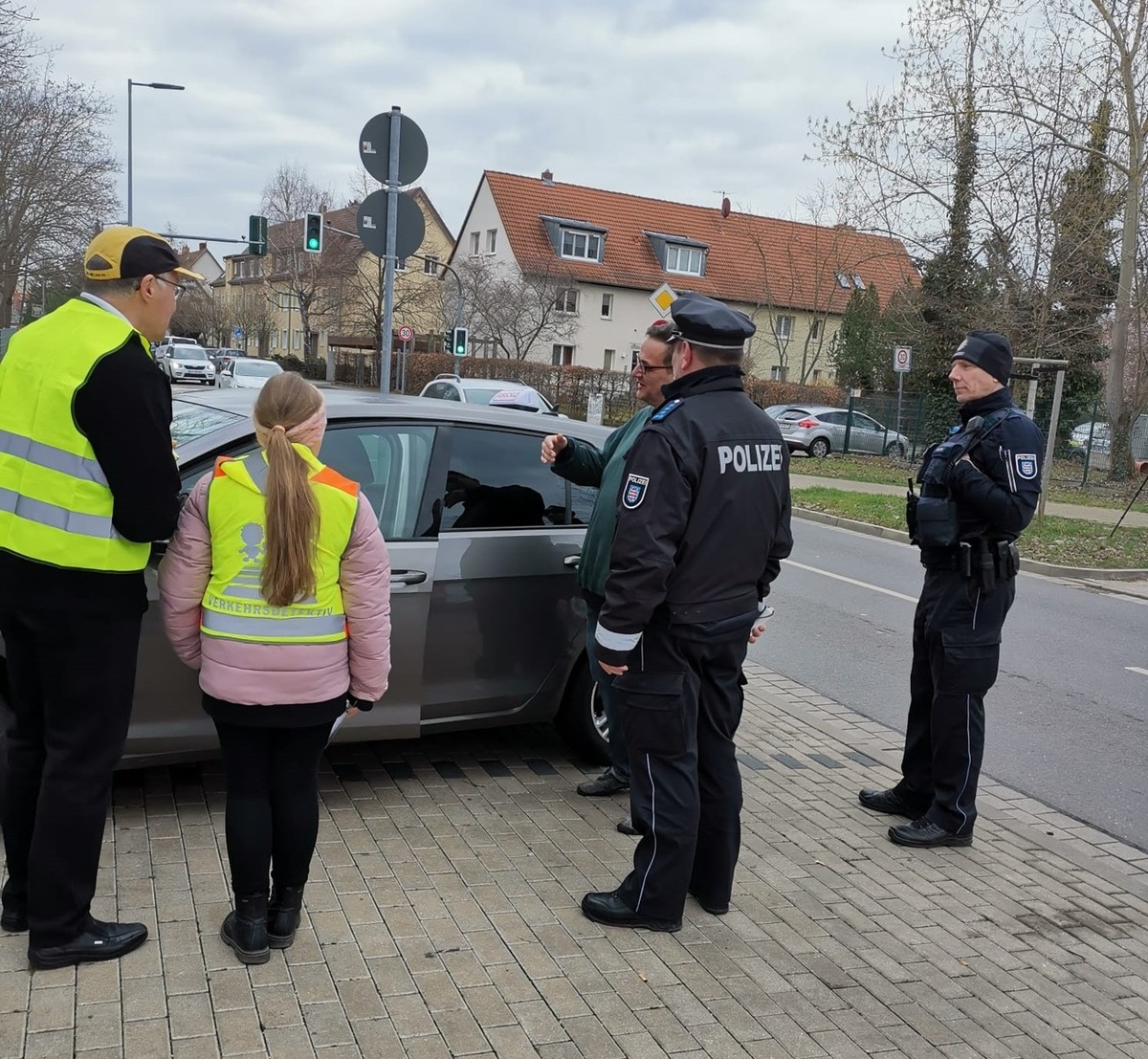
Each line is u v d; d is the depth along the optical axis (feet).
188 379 142.00
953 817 13.82
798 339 169.48
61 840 8.98
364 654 9.66
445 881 11.52
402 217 26.07
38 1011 8.61
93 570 8.66
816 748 17.29
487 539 13.83
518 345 145.07
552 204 162.61
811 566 36.99
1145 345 73.36
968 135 69.26
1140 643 28.48
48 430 8.52
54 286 108.37
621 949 10.49
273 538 8.93
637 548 10.08
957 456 13.28
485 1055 8.61
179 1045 8.36
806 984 10.17
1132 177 67.41
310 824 9.73
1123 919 12.19
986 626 13.44
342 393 14.65
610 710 13.78
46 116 94.32
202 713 12.11
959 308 83.10
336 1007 9.04
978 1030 9.68
